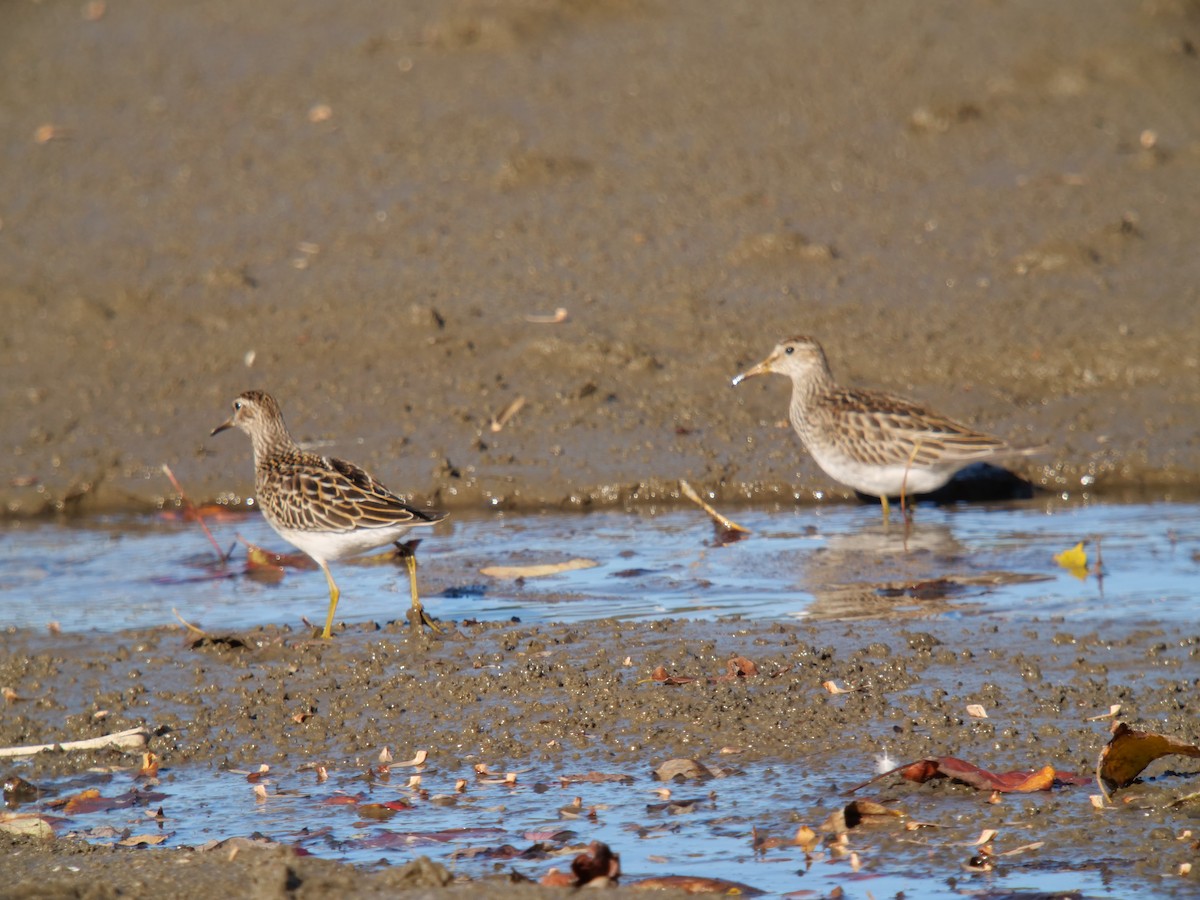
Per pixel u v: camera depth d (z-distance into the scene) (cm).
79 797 873
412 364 1717
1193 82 2331
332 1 2898
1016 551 1281
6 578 1335
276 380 1716
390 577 1286
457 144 2264
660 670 986
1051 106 2283
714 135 2255
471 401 1641
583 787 850
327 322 1811
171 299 1883
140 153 2302
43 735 976
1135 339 1659
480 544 1366
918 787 820
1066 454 1504
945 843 758
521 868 754
